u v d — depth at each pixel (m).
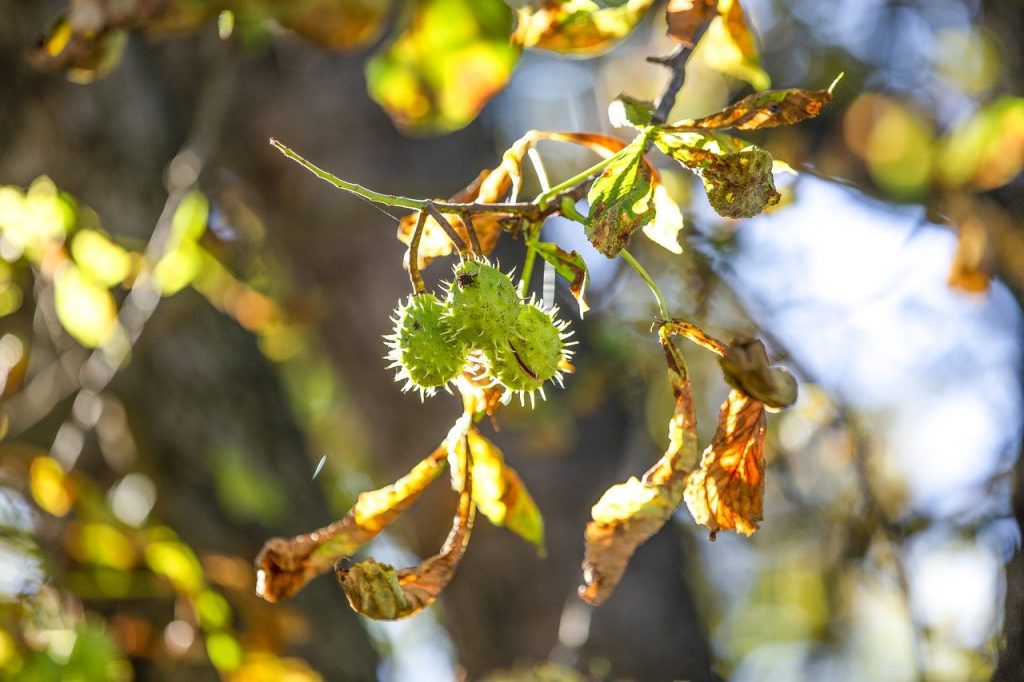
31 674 3.50
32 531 3.88
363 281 4.66
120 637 3.91
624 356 4.60
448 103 3.16
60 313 3.82
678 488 1.97
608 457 4.59
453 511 4.59
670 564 4.45
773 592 6.91
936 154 4.33
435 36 3.08
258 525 4.37
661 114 2.24
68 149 4.22
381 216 4.64
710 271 4.54
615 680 4.07
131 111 4.38
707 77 5.69
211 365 4.48
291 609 4.28
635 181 1.96
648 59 2.29
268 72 4.62
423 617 6.27
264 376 4.71
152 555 3.88
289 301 4.52
